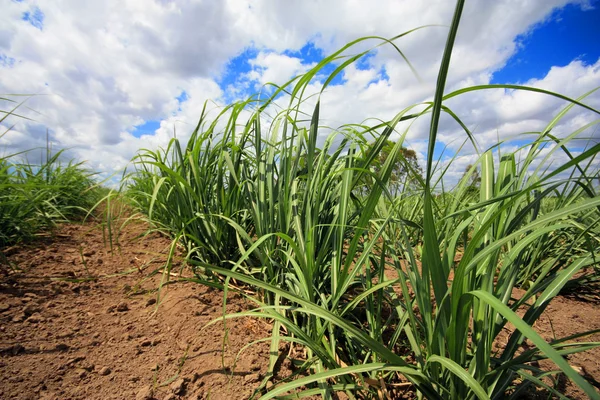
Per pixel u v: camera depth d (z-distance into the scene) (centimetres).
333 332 146
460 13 61
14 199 276
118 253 277
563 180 93
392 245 159
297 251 134
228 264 221
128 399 121
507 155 129
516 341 107
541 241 225
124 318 177
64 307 185
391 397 122
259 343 156
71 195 412
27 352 143
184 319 174
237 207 227
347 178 144
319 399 122
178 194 230
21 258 247
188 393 124
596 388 131
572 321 190
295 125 167
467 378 78
